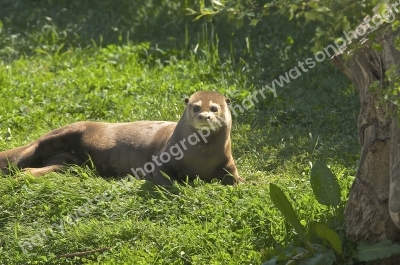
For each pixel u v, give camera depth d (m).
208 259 9.69
